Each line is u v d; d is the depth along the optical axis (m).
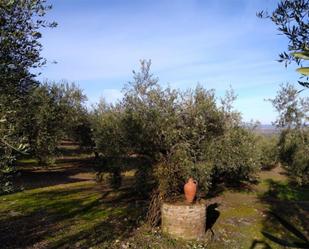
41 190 17.33
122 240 9.63
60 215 12.21
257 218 12.67
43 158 21.97
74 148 37.81
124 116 12.94
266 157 23.14
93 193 16.31
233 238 10.38
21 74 4.42
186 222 10.07
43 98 21.09
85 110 28.00
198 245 9.63
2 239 9.38
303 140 18.89
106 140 13.54
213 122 13.70
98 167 16.84
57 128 22.73
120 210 12.95
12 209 12.95
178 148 12.05
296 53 1.47
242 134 17.05
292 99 18.69
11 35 4.15
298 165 19.05
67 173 24.36
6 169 3.89
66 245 9.05
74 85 26.95
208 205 14.42
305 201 16.12
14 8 4.15
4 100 4.20
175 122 12.42
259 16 2.60
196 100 13.06
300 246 1.80
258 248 9.57
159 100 12.53
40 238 9.59
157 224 11.24
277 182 20.80
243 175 18.38
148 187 13.32
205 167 12.48
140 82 13.75
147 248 9.16
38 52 4.58
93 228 10.68
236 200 15.90
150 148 12.52
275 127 19.58
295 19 2.38
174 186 11.67
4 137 3.72
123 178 21.27
